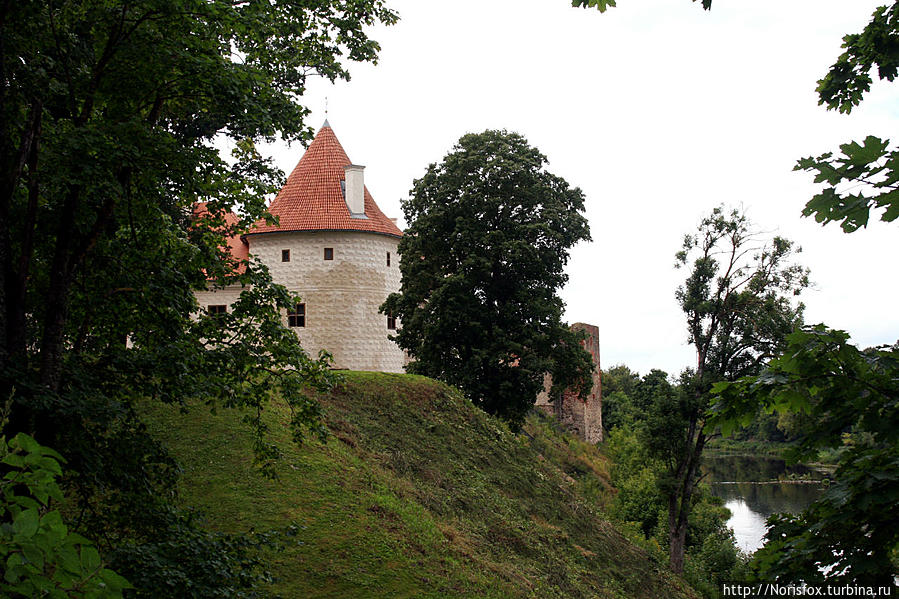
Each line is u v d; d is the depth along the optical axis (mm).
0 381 8664
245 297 12320
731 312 29719
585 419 59438
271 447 12797
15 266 10344
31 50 9477
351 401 26922
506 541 21453
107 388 10547
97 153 8906
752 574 6055
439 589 15375
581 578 21672
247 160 13344
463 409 30188
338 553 15414
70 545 4051
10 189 9242
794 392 5641
